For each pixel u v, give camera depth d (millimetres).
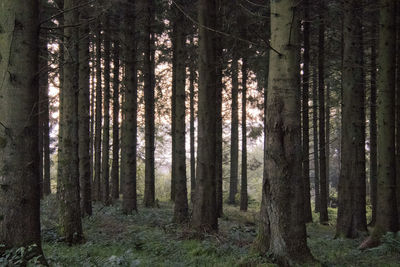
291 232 5590
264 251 5719
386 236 7551
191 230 9453
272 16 5938
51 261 5871
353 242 9648
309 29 15914
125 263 5379
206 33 10164
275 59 5844
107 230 10125
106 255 6855
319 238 11023
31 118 4965
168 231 9922
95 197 21516
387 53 8672
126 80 14648
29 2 4973
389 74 8617
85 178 12703
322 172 17641
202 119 10055
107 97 19141
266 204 5793
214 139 10102
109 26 16703
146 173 19109
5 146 4844
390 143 8438
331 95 25922
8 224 4805
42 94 19156
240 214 18641
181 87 12477
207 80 10102
